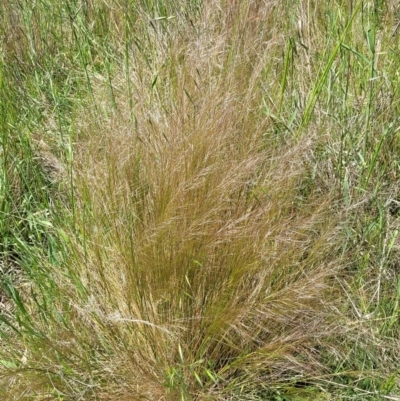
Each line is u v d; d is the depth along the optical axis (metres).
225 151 2.38
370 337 2.25
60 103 3.31
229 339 2.21
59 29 3.79
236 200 2.27
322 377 2.20
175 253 2.15
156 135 2.51
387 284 2.40
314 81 2.89
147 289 2.19
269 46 2.83
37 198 2.88
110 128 2.67
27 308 2.37
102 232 2.34
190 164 2.26
